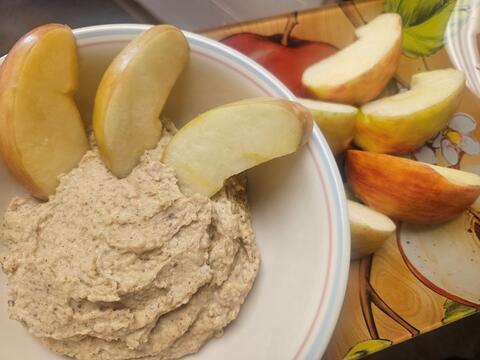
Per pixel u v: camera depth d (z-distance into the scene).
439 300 0.22
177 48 0.18
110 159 0.18
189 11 0.32
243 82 0.19
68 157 0.19
